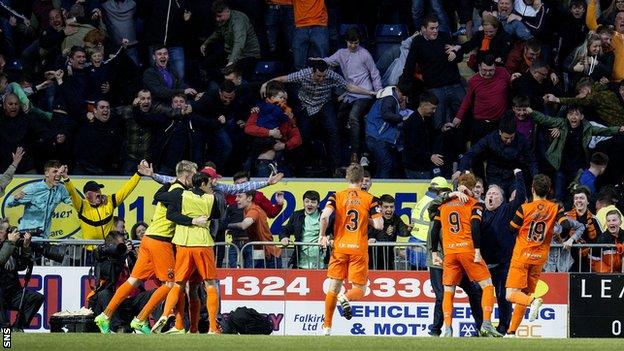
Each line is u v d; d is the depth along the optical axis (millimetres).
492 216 45062
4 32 60750
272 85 55438
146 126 54844
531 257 42250
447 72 56688
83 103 56125
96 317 42969
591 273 46750
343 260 41906
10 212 53188
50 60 58875
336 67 57781
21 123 55344
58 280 47938
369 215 41938
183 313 42906
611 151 54281
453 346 36219
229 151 55500
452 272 42688
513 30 58000
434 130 55062
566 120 54156
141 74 57750
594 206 52000
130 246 45938
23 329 46094
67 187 49562
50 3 60500
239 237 48938
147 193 53500
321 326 47781
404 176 56344
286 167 55656
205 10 59625
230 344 35969
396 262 48250
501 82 55250
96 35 56906
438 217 43094
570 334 46812
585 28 58719
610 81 56438
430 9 59938
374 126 55688
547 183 42125
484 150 52188
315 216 48906
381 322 47719
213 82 58000
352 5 62562
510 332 42688
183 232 41562
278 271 47781
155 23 58312
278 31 60531
